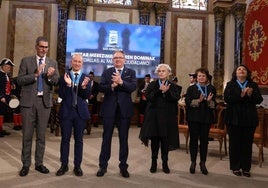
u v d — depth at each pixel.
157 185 3.70
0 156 4.97
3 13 10.00
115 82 3.85
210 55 10.91
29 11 10.16
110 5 10.56
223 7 10.65
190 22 10.90
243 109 4.23
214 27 10.92
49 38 10.23
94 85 8.96
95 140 6.82
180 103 6.30
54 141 6.52
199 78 4.44
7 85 7.15
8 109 7.35
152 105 4.20
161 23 10.53
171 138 4.16
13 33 10.05
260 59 6.85
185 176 4.14
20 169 4.21
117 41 9.91
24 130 3.94
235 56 10.41
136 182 3.79
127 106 4.02
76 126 3.99
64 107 3.98
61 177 3.89
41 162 4.11
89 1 10.45
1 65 7.17
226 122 4.38
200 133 4.36
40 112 4.00
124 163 4.03
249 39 7.33
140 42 10.05
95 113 9.17
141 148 6.05
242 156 4.30
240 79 4.32
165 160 4.27
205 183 3.85
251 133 4.27
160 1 10.51
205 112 4.29
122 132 4.01
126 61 9.93
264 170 4.67
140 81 10.21
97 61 9.80
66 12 10.11
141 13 10.53
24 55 10.10
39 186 3.50
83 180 3.80
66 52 9.67
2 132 7.08
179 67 10.80
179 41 10.83
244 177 4.21
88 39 9.77
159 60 10.15
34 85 3.96
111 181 3.80
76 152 4.01
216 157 5.49
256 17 7.06
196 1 10.97
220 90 10.61
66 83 3.97
